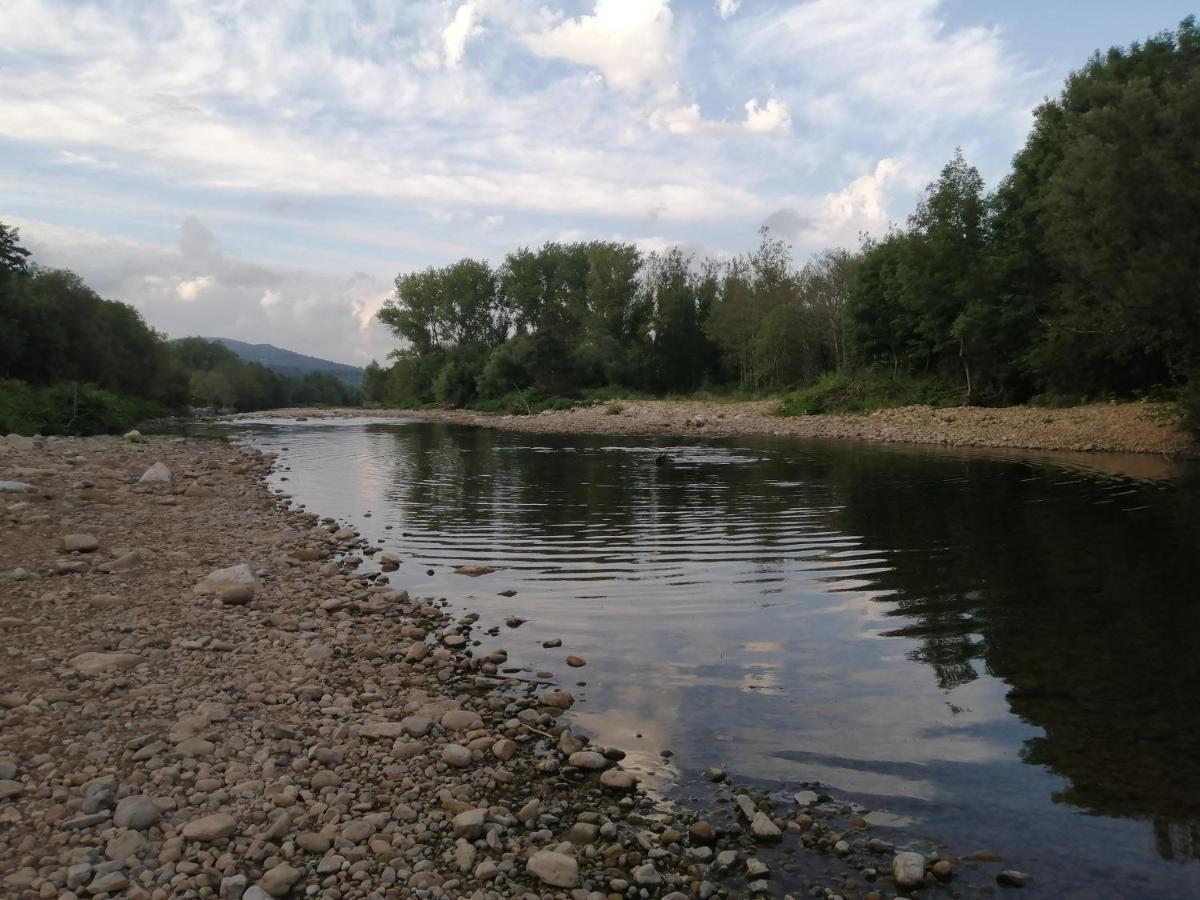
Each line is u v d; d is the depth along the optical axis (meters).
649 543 12.46
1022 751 5.41
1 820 4.25
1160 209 20.78
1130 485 17.28
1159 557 10.73
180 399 74.94
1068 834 4.43
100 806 4.43
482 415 66.25
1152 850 4.26
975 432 29.86
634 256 74.88
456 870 4.12
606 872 4.15
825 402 43.28
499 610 8.95
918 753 5.43
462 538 13.06
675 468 23.09
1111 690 6.40
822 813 4.71
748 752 5.49
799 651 7.48
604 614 8.76
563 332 76.25
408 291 89.00
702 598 9.33
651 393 70.25
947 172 38.22
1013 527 13.01
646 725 5.95
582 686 6.71
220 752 5.17
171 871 3.91
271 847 4.18
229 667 6.76
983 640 7.66
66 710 5.65
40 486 15.05
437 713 6.08
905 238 41.25
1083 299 28.30
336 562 11.25
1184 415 23.08
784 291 60.94
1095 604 8.72
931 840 4.41
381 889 3.91
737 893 3.97
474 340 86.06
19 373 45.84
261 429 47.44
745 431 38.59
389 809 4.71
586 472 22.45
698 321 72.62
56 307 49.47
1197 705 6.08
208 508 15.12
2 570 9.45
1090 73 32.66
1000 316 36.03
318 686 6.46
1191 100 20.34
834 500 16.34
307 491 18.78
